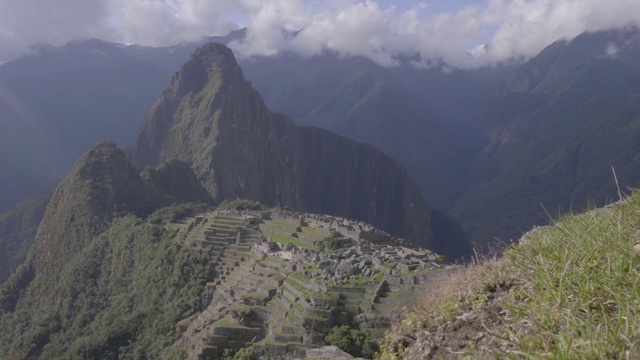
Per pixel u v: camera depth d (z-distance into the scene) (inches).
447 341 192.5
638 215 201.5
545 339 143.9
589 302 150.0
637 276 153.9
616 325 133.9
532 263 194.4
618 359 124.7
